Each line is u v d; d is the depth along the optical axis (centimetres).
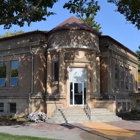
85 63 2097
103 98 2227
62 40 2073
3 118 2059
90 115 1809
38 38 2147
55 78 2117
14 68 2311
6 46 2352
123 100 2600
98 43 2236
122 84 2684
